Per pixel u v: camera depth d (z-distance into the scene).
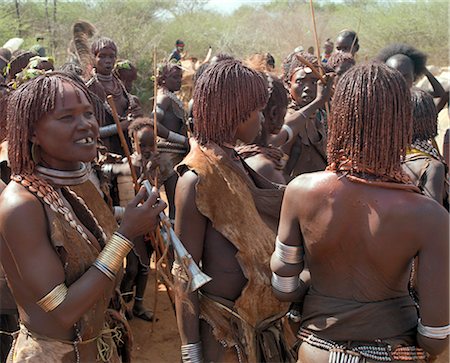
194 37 22.20
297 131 3.81
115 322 2.59
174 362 4.37
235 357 2.54
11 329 3.09
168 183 5.25
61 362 2.20
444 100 5.79
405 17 17.95
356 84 2.01
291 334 2.80
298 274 2.27
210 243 2.53
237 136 2.53
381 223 1.97
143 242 4.43
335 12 22.66
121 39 16.97
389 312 2.07
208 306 2.56
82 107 2.15
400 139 2.02
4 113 3.00
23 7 17.67
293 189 2.16
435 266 1.96
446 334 2.01
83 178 2.30
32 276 2.03
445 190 3.81
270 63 5.80
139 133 4.55
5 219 2.04
